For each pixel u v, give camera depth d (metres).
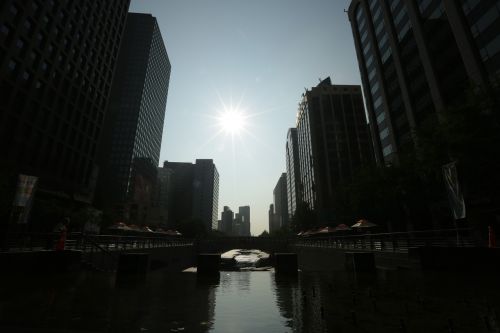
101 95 62.44
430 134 25.94
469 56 34.31
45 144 45.50
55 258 15.98
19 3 40.34
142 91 142.38
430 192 33.16
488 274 14.94
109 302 8.85
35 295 9.55
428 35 42.56
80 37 54.56
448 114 23.34
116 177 127.62
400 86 49.62
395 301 8.90
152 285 12.32
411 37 46.81
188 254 55.47
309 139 127.81
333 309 8.12
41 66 44.56
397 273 16.17
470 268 16.48
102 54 62.91
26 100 41.72
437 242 25.16
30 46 42.22
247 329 6.45
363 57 65.38
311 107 126.69
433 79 40.91
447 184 19.92
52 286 11.38
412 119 46.38
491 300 8.84
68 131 51.09
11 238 19.11
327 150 118.19
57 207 39.16
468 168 20.98
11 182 29.84
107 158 130.38
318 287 11.90
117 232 62.56
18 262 14.17
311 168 124.19
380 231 53.50
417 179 33.69
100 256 21.27
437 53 40.81
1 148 38.09
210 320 7.15
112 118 136.38
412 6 45.41
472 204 28.17
